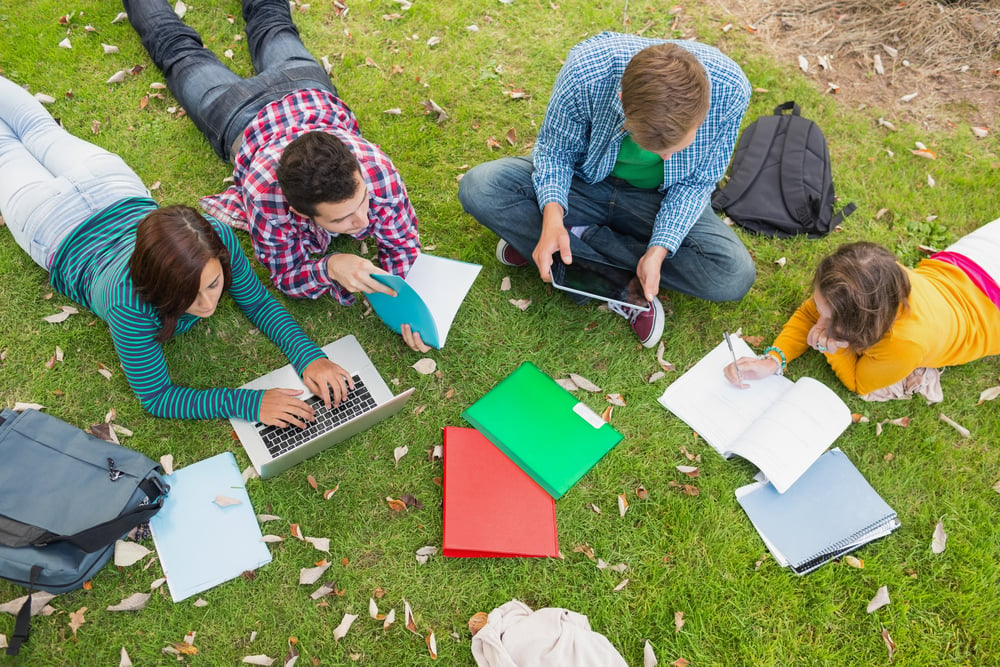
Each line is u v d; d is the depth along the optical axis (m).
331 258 2.37
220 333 2.62
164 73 3.00
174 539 2.22
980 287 2.38
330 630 2.16
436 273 2.52
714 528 2.35
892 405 2.60
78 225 2.32
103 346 2.55
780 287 2.83
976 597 2.26
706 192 2.43
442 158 3.08
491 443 2.44
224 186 2.92
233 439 2.42
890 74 3.47
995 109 3.38
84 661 2.08
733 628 2.20
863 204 3.05
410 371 2.60
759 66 3.44
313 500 2.34
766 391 2.58
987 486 2.46
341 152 1.92
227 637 2.13
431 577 2.25
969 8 3.59
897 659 2.18
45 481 2.10
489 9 3.51
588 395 2.60
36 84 3.09
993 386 2.64
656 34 3.52
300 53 2.94
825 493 2.39
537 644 2.04
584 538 2.33
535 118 3.22
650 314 2.61
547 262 2.42
